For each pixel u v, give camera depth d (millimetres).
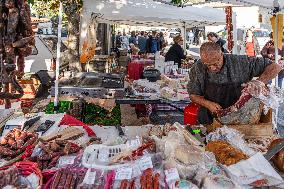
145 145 3232
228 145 3180
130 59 14820
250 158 2936
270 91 3752
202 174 2809
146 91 7430
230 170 2852
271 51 10922
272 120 3984
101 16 8219
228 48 9969
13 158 3295
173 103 6676
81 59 7934
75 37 8945
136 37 26531
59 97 6883
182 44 14859
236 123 3752
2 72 3049
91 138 3775
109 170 2902
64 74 7535
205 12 9531
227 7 9773
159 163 3037
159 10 8500
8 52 3059
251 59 4188
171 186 2689
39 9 18609
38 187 2646
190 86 4391
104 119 6539
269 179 2803
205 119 4539
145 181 2709
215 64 3998
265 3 6082
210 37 11109
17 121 4109
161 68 9430
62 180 2740
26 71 11906
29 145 3416
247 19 22094
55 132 3910
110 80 7297
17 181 2738
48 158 3164
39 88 10383
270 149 3211
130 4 8078
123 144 3355
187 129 3836
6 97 3182
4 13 3107
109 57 14406
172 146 3141
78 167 2979
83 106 6594
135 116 7180
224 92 4211
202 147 3199
